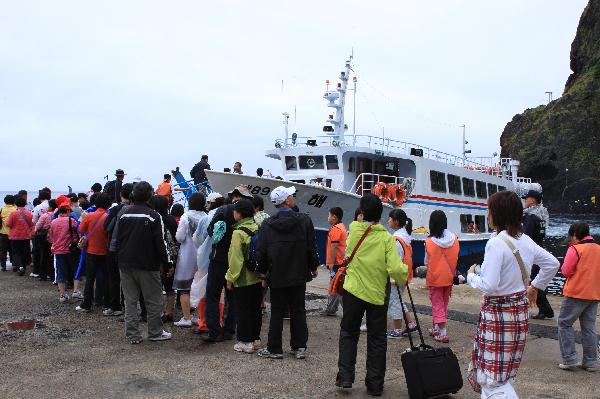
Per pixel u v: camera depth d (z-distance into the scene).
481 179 23.34
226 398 5.16
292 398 5.23
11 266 15.73
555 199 104.81
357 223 5.53
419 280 14.20
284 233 6.40
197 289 7.56
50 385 5.43
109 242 8.45
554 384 5.80
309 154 17.77
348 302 5.43
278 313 6.53
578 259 6.20
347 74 18.89
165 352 6.74
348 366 5.43
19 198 13.56
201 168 17.22
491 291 4.15
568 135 104.56
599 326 8.70
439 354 5.18
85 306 9.13
